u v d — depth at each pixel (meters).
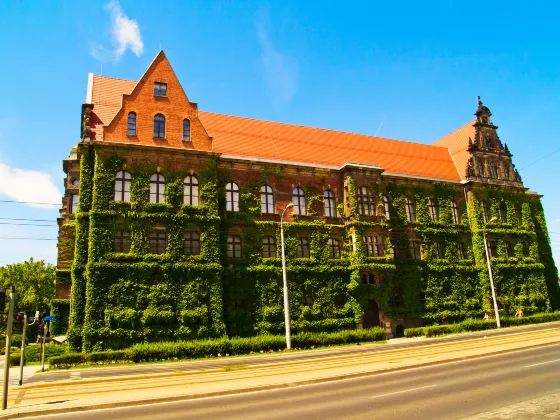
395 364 24.61
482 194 60.09
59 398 17.86
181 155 41.28
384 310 46.91
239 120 52.34
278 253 44.88
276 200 46.50
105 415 15.11
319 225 47.47
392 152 60.88
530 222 63.44
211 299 39.00
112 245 37.06
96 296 35.47
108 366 29.12
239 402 16.64
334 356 29.33
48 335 46.62
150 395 17.78
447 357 26.55
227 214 43.28
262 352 34.25
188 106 43.06
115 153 39.00
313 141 55.25
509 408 14.00
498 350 28.64
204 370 24.59
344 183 50.03
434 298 52.75
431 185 57.12
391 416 13.77
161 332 36.50
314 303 44.97
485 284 56.31
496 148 63.69
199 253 40.16
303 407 15.38
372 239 49.00
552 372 20.62
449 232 56.34
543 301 60.03
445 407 14.75
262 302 42.44
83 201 38.50
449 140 69.12
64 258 48.44
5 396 16.20
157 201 39.78
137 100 41.19
